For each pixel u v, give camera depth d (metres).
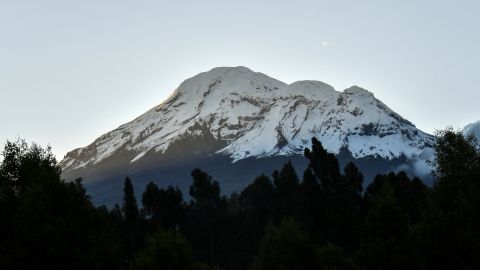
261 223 116.62
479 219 56.19
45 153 59.50
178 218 115.19
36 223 50.91
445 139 61.16
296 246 65.75
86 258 51.16
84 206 55.22
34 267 49.84
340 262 66.06
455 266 58.12
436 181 61.94
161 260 59.53
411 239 62.50
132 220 110.00
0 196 53.50
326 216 103.12
